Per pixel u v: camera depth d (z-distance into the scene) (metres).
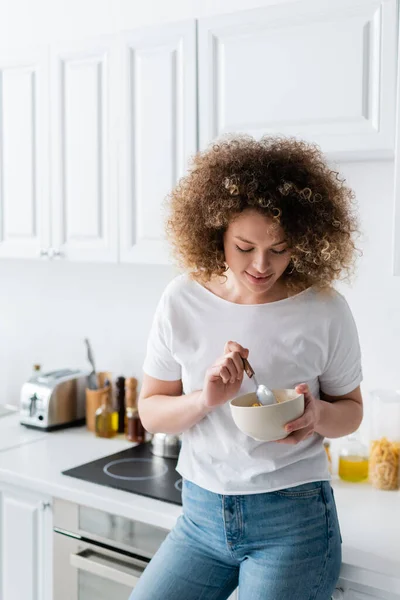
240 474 1.43
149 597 1.47
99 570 1.90
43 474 2.07
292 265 1.44
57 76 2.28
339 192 1.41
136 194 2.13
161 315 1.52
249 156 1.34
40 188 2.36
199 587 1.48
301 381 1.44
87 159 2.23
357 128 1.73
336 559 1.47
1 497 2.16
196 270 1.48
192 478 1.50
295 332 1.42
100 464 2.15
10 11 2.80
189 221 1.42
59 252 2.33
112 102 2.16
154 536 1.81
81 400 2.62
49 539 2.05
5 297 2.98
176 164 2.04
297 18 1.79
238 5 2.25
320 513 1.45
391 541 1.62
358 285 2.12
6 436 2.47
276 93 1.83
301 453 1.44
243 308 1.44
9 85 2.40
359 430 2.17
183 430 1.49
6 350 2.99
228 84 1.91
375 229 2.08
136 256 2.14
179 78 2.01
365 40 1.70
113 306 2.67
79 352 2.78
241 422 1.28
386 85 1.68
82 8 2.60
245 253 1.33
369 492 1.94
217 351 1.45
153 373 1.58
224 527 1.44
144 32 2.06
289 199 1.30
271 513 1.42
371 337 2.12
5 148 2.44
